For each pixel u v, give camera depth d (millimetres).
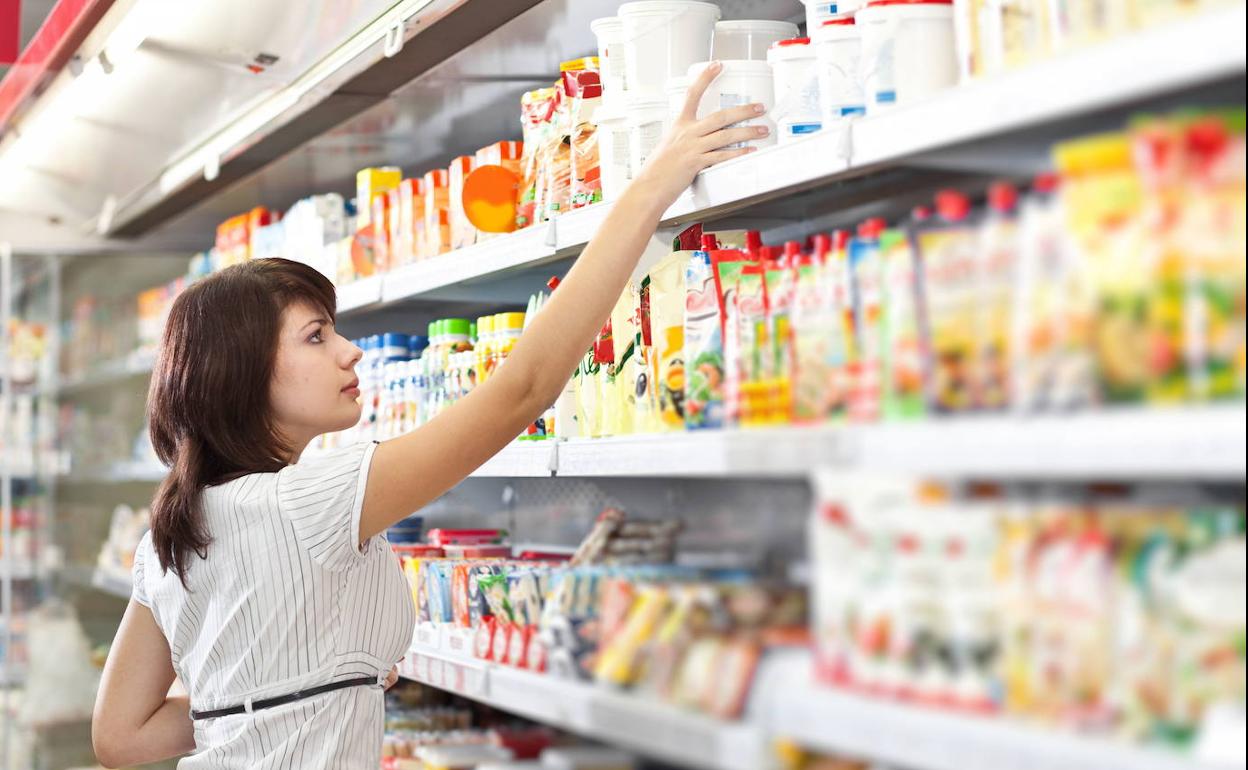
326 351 2016
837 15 1642
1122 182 1044
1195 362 1021
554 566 2082
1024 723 1056
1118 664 1064
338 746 1844
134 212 4168
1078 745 1022
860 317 1263
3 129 3582
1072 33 1196
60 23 2850
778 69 1700
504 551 2664
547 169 2268
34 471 4773
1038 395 1064
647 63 1935
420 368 2754
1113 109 1088
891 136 1342
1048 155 1146
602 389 2033
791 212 1725
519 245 2209
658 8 1925
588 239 2010
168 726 2195
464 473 1806
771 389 1443
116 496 4977
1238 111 1043
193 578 1912
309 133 3254
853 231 1477
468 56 2635
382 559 1974
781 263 1487
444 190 2713
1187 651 1073
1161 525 1091
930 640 1107
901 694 1113
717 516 1429
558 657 1622
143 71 2926
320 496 1793
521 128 3217
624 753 1443
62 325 4820
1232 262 1032
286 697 1843
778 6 2221
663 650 1348
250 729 1845
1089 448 1028
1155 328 1023
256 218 3779
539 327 1764
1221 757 1014
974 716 1074
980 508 1097
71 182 4031
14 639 4699
